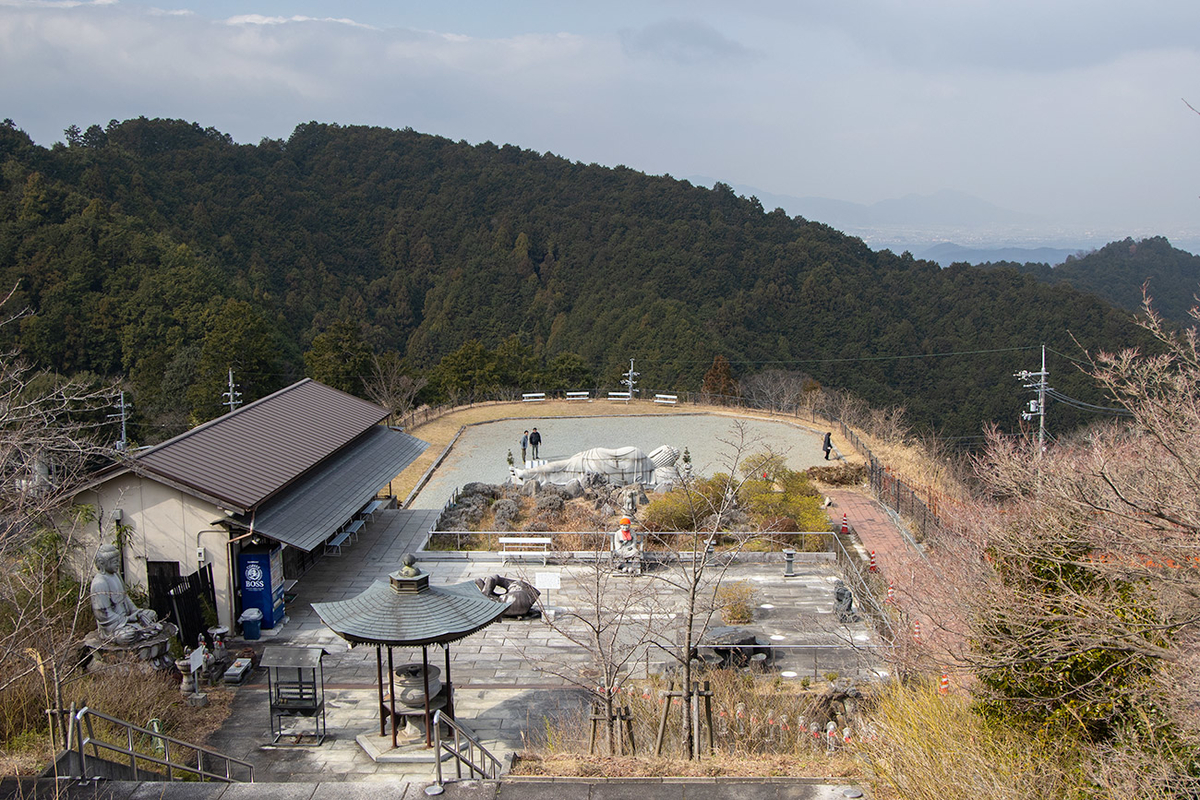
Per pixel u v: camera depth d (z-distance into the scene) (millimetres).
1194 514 9133
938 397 66438
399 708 16422
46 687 13750
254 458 24375
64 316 66812
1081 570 10773
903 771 10844
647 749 14609
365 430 32125
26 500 15570
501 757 15750
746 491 31109
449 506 32812
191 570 21625
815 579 25953
